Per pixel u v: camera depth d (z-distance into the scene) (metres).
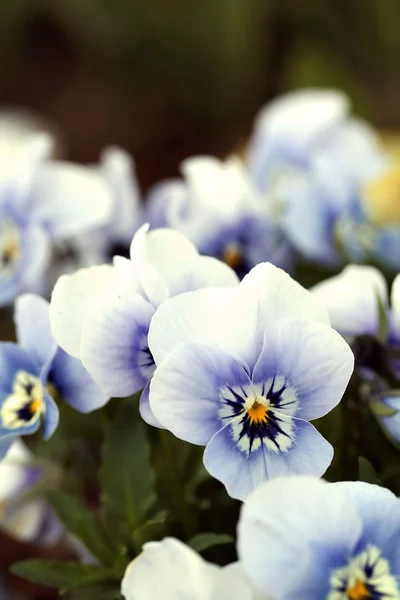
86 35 1.16
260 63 1.11
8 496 0.38
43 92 1.17
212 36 1.09
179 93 1.12
